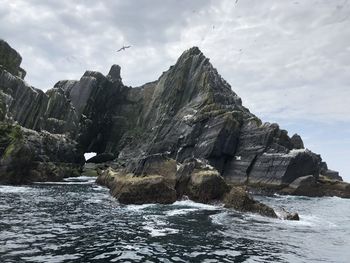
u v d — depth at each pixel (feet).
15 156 162.30
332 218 119.96
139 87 363.56
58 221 85.76
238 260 60.29
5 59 235.81
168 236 74.84
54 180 200.23
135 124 342.64
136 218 94.07
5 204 106.93
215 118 241.76
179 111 281.13
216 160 233.76
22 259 54.85
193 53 318.45
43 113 240.12
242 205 114.42
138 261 57.21
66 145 248.32
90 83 312.71
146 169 134.10
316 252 68.28
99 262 55.77
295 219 109.09
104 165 280.51
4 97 201.77
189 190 130.31
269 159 219.00
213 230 82.89
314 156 231.09
